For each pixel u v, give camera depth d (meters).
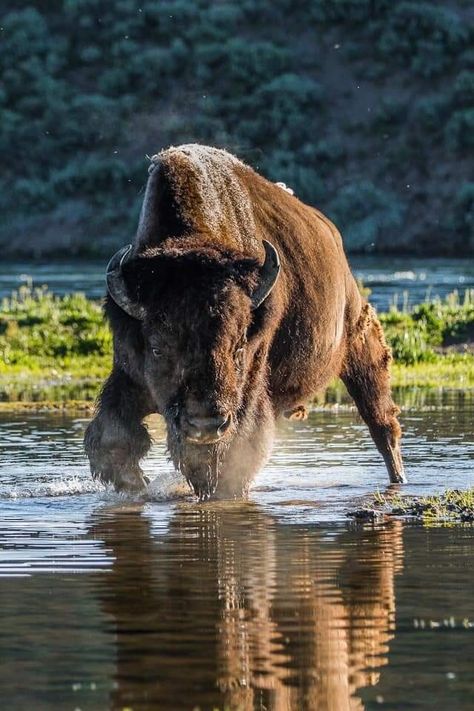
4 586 27.50
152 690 20.91
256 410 38.84
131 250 39.06
